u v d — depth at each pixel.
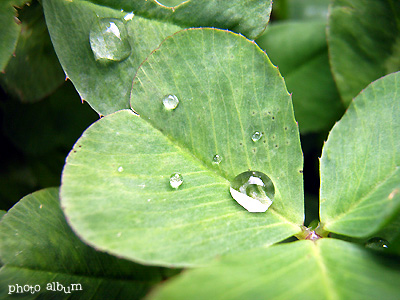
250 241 0.08
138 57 0.09
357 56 0.10
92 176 0.08
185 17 0.09
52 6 0.09
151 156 0.08
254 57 0.08
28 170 0.10
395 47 0.10
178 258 0.07
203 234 0.08
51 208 0.08
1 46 0.09
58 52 0.09
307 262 0.07
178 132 0.08
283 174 0.08
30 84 0.09
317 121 0.10
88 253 0.08
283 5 0.11
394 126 0.08
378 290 0.07
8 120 0.10
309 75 0.10
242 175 0.08
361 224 0.08
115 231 0.08
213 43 0.08
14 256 0.08
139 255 0.07
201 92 0.08
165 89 0.08
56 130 0.10
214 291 0.07
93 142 0.08
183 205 0.08
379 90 0.09
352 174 0.08
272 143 0.08
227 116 0.08
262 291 0.07
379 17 0.10
